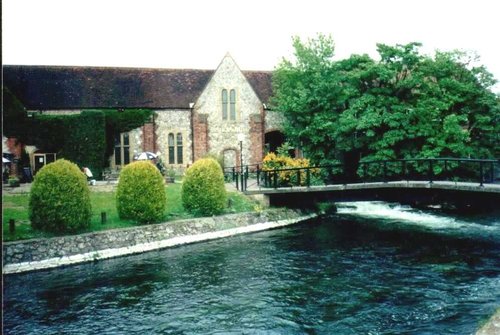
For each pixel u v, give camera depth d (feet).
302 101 97.50
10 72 107.76
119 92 112.37
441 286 42.83
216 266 51.90
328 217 86.48
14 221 56.29
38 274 49.39
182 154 114.01
